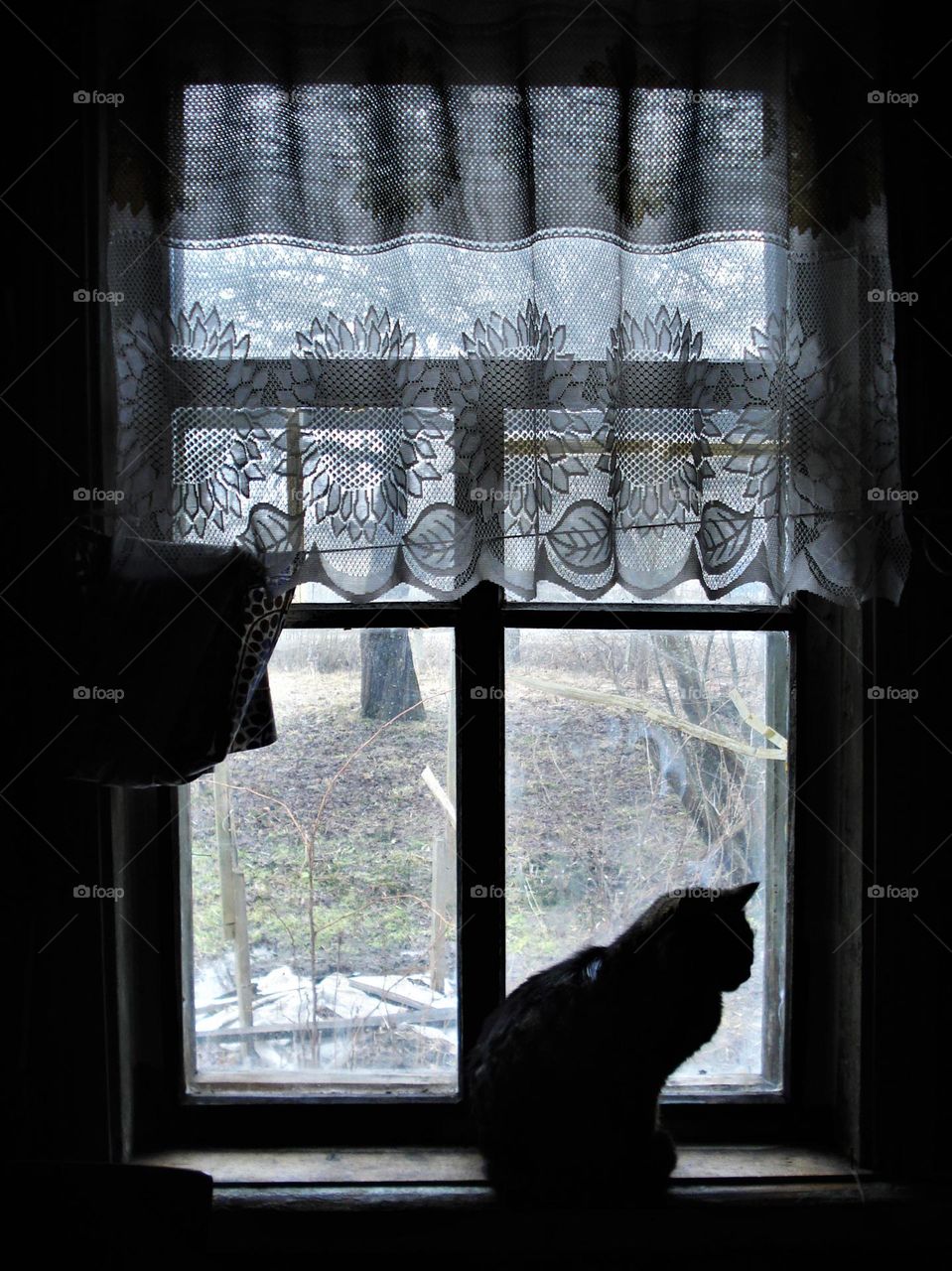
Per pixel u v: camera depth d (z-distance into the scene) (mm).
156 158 1020
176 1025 1166
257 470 1009
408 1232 1056
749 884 1070
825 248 1040
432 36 1025
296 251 1022
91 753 998
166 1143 1171
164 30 1025
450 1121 1181
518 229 1020
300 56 1037
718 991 1076
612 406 1007
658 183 1035
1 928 1050
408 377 1013
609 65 1028
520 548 1006
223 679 1000
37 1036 1060
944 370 1064
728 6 1039
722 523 1010
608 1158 1056
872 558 1042
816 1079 1190
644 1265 1083
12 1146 1058
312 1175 1117
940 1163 1121
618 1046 1044
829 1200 1083
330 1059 1209
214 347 1012
